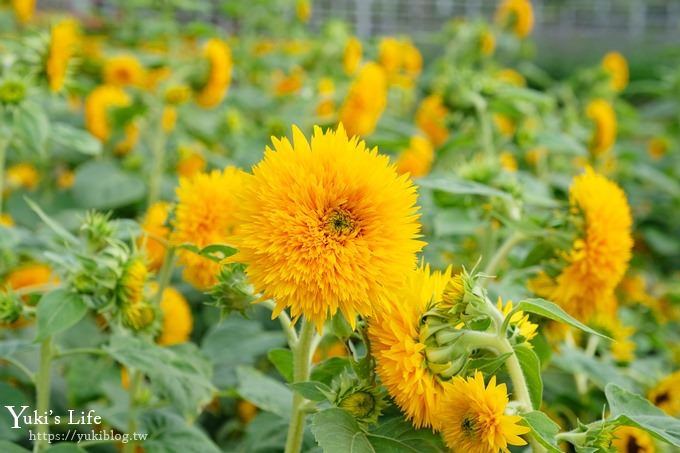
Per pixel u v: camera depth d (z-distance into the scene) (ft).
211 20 13.08
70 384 4.81
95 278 3.56
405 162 6.91
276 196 2.79
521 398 2.96
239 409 5.79
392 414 3.22
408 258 2.83
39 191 8.18
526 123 7.61
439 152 6.56
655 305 7.03
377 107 7.11
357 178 2.81
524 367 3.05
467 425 2.86
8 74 5.28
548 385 4.81
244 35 11.50
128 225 4.01
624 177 9.16
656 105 11.60
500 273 4.86
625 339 5.33
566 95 10.14
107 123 7.75
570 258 4.05
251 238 2.79
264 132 7.82
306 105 8.37
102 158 8.52
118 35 10.87
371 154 2.85
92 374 4.87
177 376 3.72
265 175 2.81
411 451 2.90
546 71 19.95
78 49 8.87
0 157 5.69
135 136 8.66
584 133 8.38
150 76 9.48
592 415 4.70
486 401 2.83
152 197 7.44
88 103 7.72
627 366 5.13
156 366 3.71
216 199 3.79
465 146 6.59
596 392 4.70
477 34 10.91
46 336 3.44
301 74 9.84
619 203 4.04
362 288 2.78
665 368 5.98
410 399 2.88
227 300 3.33
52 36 5.51
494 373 3.07
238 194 2.90
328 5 17.28
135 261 3.63
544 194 5.44
